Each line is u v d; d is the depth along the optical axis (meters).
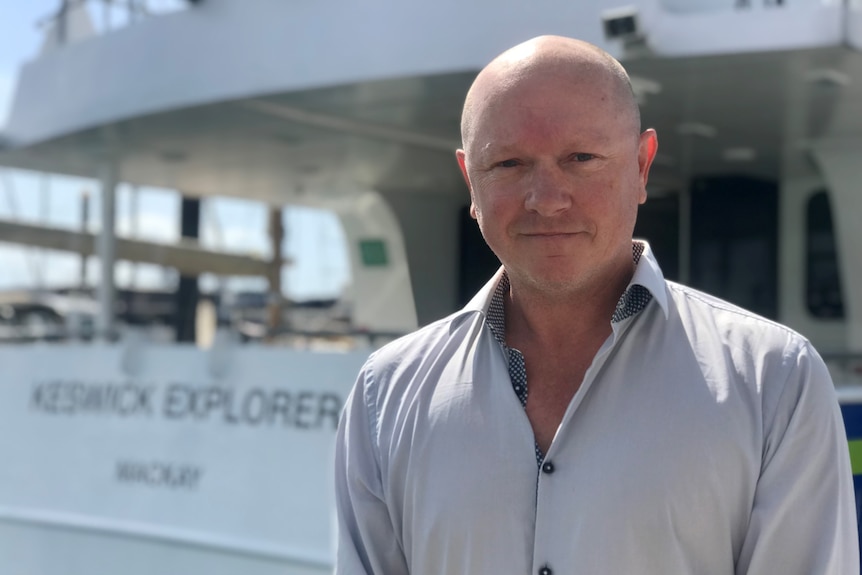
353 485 1.65
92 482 4.64
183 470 4.34
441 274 7.05
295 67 4.14
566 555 1.41
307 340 7.59
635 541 1.38
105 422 4.64
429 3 3.85
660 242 6.73
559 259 1.44
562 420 1.46
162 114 4.66
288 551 3.97
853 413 2.89
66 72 5.05
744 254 6.40
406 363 1.64
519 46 1.51
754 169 6.13
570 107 1.42
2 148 5.57
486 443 1.49
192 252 8.14
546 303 1.52
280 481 4.05
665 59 3.64
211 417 4.29
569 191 1.43
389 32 3.92
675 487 1.38
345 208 7.28
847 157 5.29
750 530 1.41
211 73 4.36
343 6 4.03
